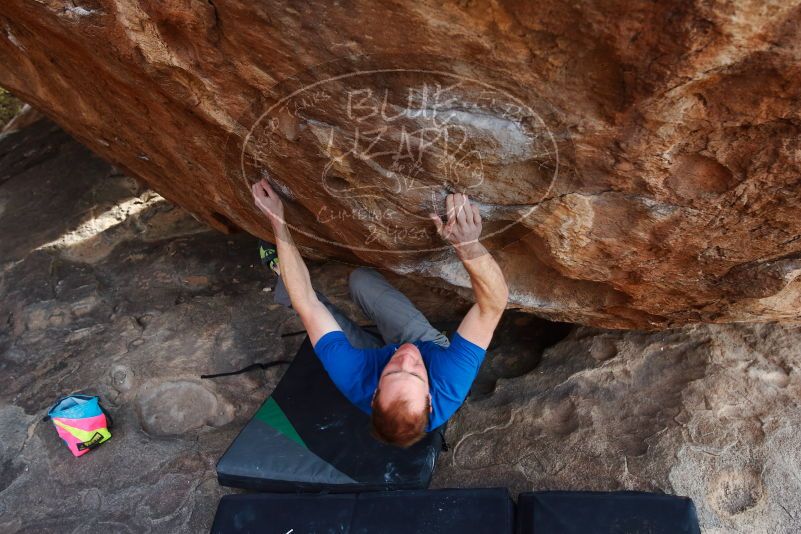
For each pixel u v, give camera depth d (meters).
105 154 2.97
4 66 2.53
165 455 2.70
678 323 2.48
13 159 4.69
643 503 2.08
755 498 2.17
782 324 2.55
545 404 2.59
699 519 2.15
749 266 1.94
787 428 2.29
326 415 2.56
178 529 2.46
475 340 2.05
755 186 1.63
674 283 2.10
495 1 1.28
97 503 2.58
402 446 2.06
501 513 2.13
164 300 3.41
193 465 2.65
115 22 1.61
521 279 2.40
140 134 2.36
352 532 2.17
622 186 1.70
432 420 2.09
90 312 3.42
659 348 2.62
